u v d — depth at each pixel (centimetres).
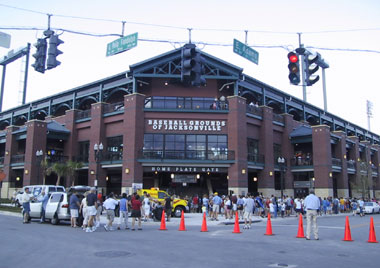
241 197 2589
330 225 2269
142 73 3716
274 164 4269
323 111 5356
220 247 1248
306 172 4712
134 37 1583
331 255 1097
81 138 4294
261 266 920
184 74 1291
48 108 4841
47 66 1330
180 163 3619
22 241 1355
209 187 3897
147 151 3612
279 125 4453
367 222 2586
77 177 4278
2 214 2892
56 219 2069
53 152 4222
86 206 1800
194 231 1848
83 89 4319
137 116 3631
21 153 4941
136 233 1714
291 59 1316
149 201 2509
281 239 1499
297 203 3083
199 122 3744
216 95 3859
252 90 4134
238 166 3631
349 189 5353
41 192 3042
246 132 3862
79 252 1117
